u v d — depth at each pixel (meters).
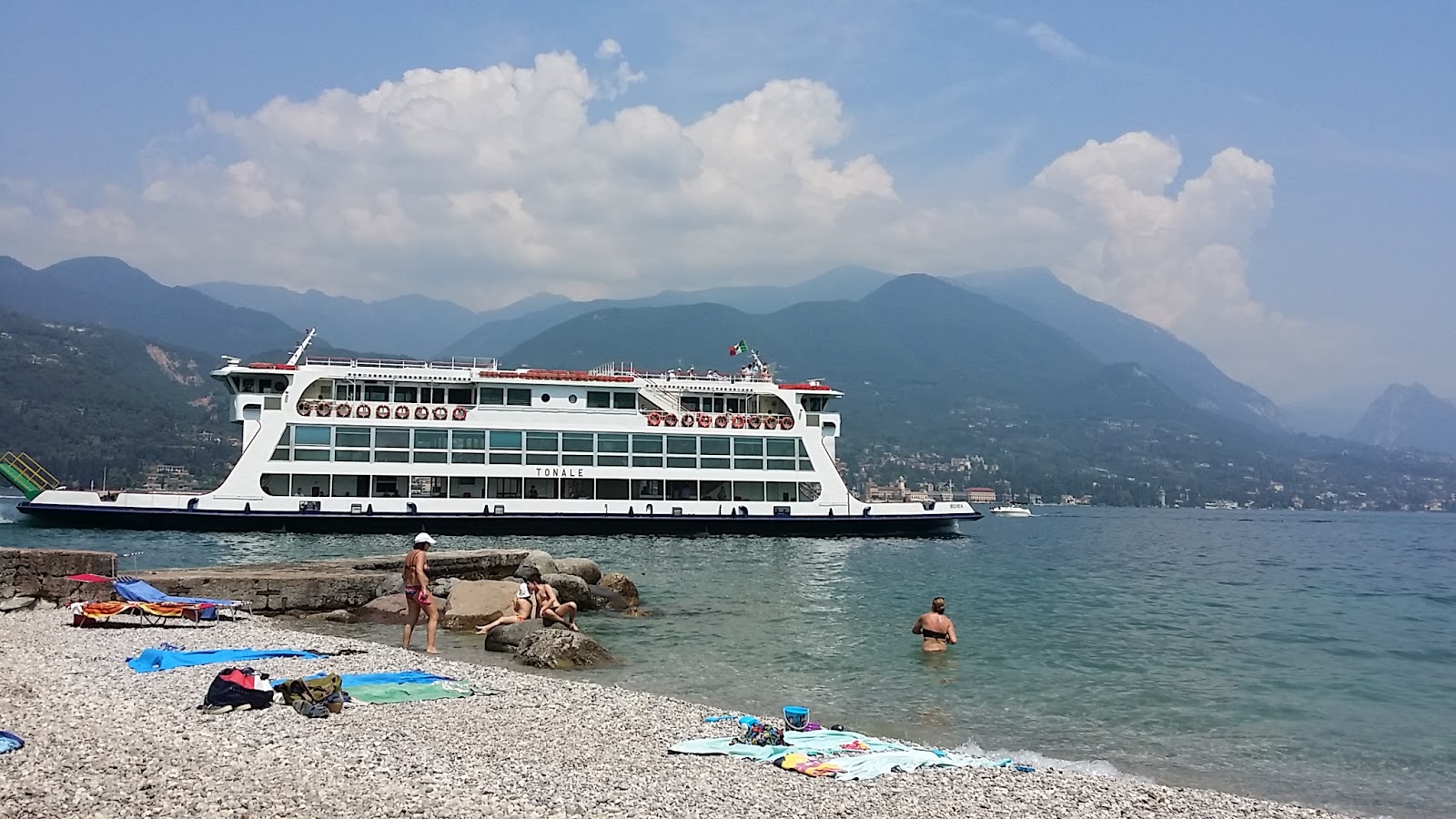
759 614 35.75
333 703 16.45
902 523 76.12
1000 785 14.57
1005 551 75.88
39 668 18.50
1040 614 38.50
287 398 63.72
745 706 21.03
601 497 68.69
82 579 27.30
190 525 61.28
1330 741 19.95
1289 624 37.97
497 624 27.41
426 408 65.88
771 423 72.38
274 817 10.62
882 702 22.11
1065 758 17.94
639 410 70.06
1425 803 16.23
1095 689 24.27
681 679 23.95
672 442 70.12
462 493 66.38
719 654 27.55
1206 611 41.69
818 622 34.34
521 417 67.56
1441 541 128.12
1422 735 20.53
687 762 14.62
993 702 22.47
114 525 60.94
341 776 12.24
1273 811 14.47
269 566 38.62
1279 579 60.78
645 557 56.88
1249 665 28.34
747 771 14.36
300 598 32.94
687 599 39.44
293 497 62.59
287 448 63.34
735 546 64.69
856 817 12.59
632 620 33.81
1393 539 132.12
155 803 10.77
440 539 62.44
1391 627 37.88
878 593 43.47
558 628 26.20
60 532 59.19
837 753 15.74
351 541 59.97
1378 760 18.67
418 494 65.44
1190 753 18.69
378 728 15.24
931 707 21.73
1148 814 13.75
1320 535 140.50
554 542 62.81
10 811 10.18
